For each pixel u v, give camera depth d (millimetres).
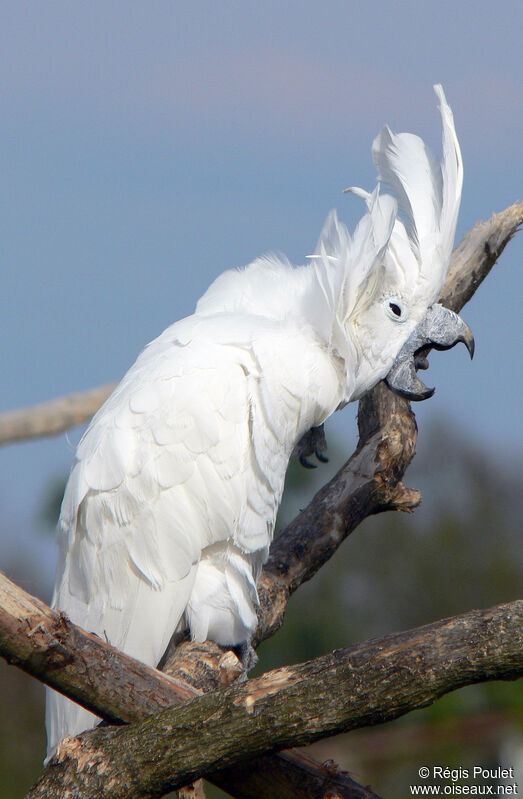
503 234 12578
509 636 5309
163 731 5977
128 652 8680
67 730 8266
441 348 10641
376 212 9820
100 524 8781
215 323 9625
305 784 6367
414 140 10828
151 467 8812
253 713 5766
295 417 9383
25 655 6137
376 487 10516
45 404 11875
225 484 8938
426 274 10297
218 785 6570
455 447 42188
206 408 8945
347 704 5598
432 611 37406
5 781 21578
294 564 10188
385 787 20734
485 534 39562
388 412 11055
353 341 10000
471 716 21203
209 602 8977
